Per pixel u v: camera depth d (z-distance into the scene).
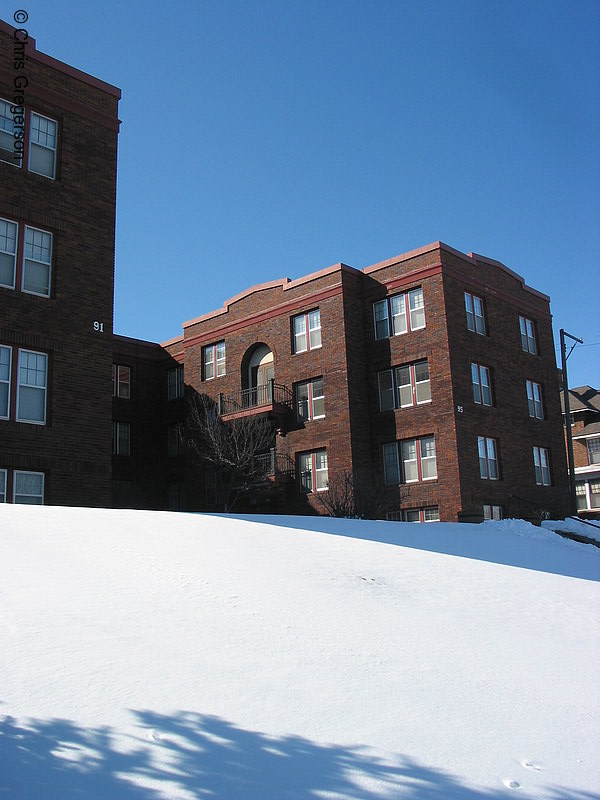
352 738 4.92
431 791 4.33
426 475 28.23
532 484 30.77
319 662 6.26
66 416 18.38
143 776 4.19
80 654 5.77
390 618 8.00
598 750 5.12
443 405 27.95
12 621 6.35
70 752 4.36
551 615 9.19
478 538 15.81
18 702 4.90
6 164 18.41
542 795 4.42
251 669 5.91
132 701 5.08
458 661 6.77
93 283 19.52
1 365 17.62
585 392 50.81
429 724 5.27
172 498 36.34
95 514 12.49
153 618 6.90
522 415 31.31
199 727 4.82
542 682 6.45
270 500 31.41
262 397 32.66
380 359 30.08
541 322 34.19
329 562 10.35
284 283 32.56
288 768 4.43
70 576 8.05
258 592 8.26
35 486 17.77
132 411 36.78
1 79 18.64
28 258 18.52
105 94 20.73
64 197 19.33
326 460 29.98
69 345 18.73
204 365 35.50
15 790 3.96
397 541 13.41
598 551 17.52
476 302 30.62
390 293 30.11
